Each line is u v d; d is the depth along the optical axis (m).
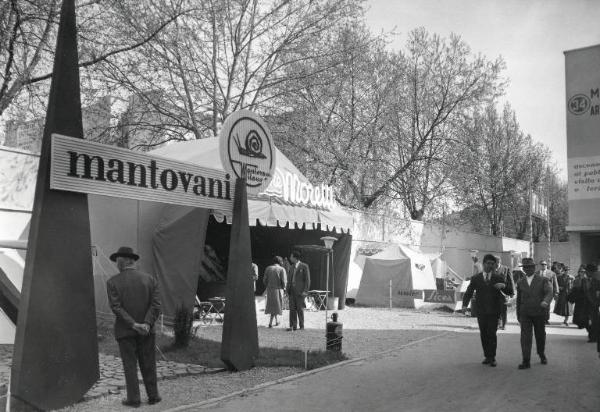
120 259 6.83
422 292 21.62
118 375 8.30
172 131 25.23
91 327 6.90
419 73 33.03
